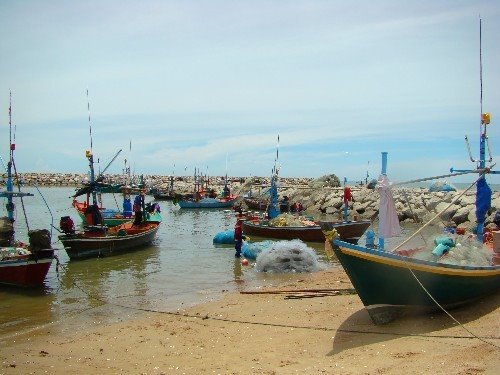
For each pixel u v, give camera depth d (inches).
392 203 467.8
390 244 919.7
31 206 2357.3
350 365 333.7
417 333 394.6
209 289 653.3
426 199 1627.7
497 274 474.0
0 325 494.6
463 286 437.1
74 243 868.0
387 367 321.4
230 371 346.6
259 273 761.6
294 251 784.3
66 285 685.3
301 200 2193.7
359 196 1948.8
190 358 383.9
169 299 600.1
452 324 411.5
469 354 331.0
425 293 418.6
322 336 416.5
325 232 404.8
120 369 364.8
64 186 4411.9
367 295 410.3
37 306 571.2
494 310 442.0
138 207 1167.0
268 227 1113.4
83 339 445.4
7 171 739.4
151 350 408.8
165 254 960.9
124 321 505.4
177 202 2397.9
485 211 593.9
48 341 441.4
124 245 964.6
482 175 531.5
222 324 478.6
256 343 412.8
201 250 1013.2
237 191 2856.8
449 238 535.8
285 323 466.6
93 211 978.1
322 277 713.0
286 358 367.9
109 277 741.3
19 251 675.4
